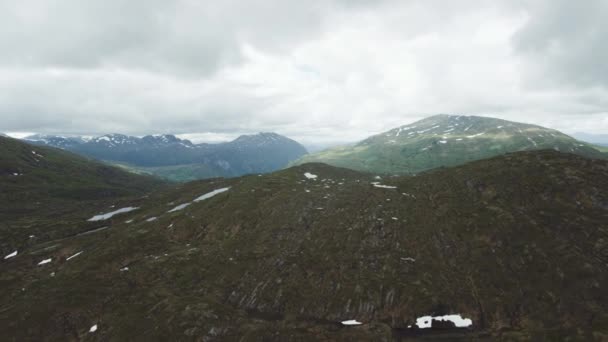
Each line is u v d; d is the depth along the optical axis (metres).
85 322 51.38
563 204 65.56
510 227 62.28
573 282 48.28
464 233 64.88
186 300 53.97
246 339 44.81
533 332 42.50
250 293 56.72
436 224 70.06
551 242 56.53
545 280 49.94
